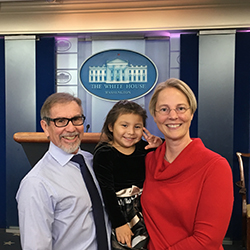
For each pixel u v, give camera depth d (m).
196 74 3.51
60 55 3.77
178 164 1.14
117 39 3.68
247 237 2.78
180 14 3.36
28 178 1.17
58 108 1.24
